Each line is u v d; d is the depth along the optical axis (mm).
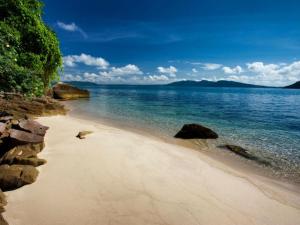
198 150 10477
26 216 4285
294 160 9672
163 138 12508
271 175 7965
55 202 4785
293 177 7871
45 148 7887
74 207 4672
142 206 4898
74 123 13195
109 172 6410
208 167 7816
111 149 8414
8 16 14297
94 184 5660
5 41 12125
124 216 4512
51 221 4207
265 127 18328
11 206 4531
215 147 11180
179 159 8305
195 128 12906
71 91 41031
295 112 31766
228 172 7566
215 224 4523
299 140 13523
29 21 15117
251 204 5477
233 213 4980
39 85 13875
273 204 5605
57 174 6000
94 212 4559
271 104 49281
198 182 6410
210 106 38281
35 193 5043
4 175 5152
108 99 45719
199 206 5109
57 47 17641
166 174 6707
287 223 4840
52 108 17031
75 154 7527
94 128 12180
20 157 6176
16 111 13102
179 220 4531
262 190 6363
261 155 10273
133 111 25406
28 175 5449
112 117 19703
